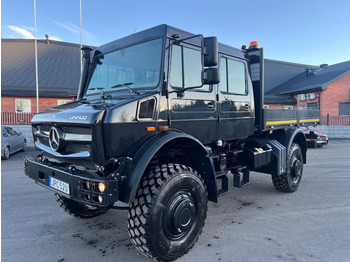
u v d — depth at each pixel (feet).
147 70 10.03
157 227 8.41
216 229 11.80
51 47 76.54
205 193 10.18
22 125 43.32
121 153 8.27
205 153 10.52
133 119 8.54
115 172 8.21
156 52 9.89
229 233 11.39
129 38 11.07
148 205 8.27
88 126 7.80
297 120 18.35
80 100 11.89
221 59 12.48
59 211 14.17
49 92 57.00
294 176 17.03
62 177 8.63
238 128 13.41
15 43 75.61
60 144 8.72
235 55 13.46
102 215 13.62
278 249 10.00
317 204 14.99
